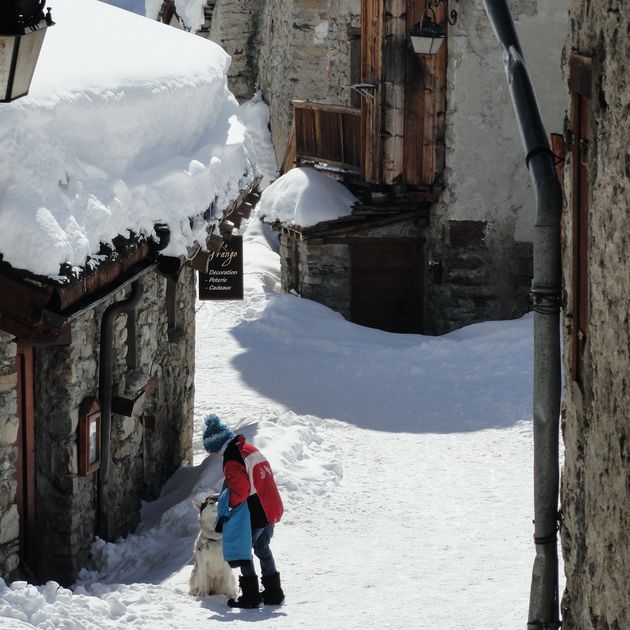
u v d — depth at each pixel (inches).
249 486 664.4
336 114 1899.6
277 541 836.6
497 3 537.6
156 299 970.7
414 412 1323.8
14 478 647.8
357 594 703.7
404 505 951.0
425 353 1566.2
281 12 2468.0
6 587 570.6
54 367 729.0
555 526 472.1
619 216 344.2
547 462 470.3
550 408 468.1
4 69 506.6
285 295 1959.9
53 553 745.0
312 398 1393.9
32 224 561.9
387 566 775.1
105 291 652.7
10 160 578.6
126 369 858.8
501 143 1780.3
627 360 339.3
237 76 2920.8
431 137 1786.4
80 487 761.6
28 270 557.9
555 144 468.8
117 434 848.9
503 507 943.7
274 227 1980.8
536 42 1740.9
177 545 812.6
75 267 577.0
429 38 1477.6
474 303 1802.4
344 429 1235.2
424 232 1889.8
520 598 681.6
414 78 1765.5
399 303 1916.8
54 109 636.1
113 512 836.6
